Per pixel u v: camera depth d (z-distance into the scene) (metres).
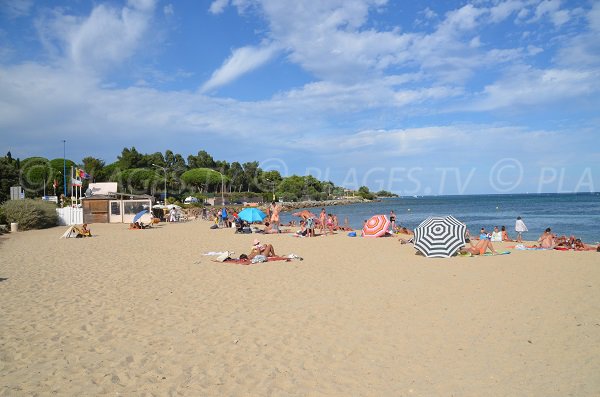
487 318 8.57
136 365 6.25
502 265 15.02
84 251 19.56
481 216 57.25
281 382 5.71
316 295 10.59
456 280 12.40
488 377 5.88
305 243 23.44
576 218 49.56
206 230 33.69
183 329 7.92
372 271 14.03
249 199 125.38
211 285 11.80
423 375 5.95
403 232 28.69
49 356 6.57
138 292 10.94
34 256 17.78
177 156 146.50
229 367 6.20
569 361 6.40
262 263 15.72
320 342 7.24
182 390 5.46
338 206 125.56
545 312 8.94
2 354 6.64
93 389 5.46
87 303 9.80
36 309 9.26
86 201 43.09
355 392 5.45
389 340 7.34
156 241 24.50
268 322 8.35
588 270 13.74
